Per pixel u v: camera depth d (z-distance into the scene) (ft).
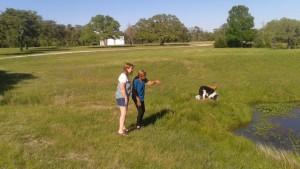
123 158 24.30
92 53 211.61
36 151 25.45
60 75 90.43
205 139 31.45
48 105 45.98
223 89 64.18
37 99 50.03
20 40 269.64
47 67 117.60
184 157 25.03
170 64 111.86
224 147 29.40
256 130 40.40
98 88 62.59
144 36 369.30
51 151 25.48
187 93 54.90
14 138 28.43
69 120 35.19
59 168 22.16
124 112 29.60
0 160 23.15
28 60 158.81
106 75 88.58
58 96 52.54
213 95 50.26
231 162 25.27
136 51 216.13
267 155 27.81
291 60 113.70
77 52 230.07
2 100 47.91
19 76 88.69
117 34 397.80
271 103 57.52
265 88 66.28
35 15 297.74
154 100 48.26
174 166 23.04
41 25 328.08
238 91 63.21
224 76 86.07
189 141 29.60
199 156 25.50
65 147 26.40
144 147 26.78
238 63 109.91
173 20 374.84
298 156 29.50
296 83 72.23
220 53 154.61
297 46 234.99
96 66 114.93
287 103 57.67
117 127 32.65
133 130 31.96
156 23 372.17
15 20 268.21
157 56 146.72
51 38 423.23
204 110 43.52
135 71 97.50
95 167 22.49
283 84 70.90
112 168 22.34
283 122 44.24
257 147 30.63
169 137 29.99
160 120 36.35
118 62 127.34
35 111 39.81
